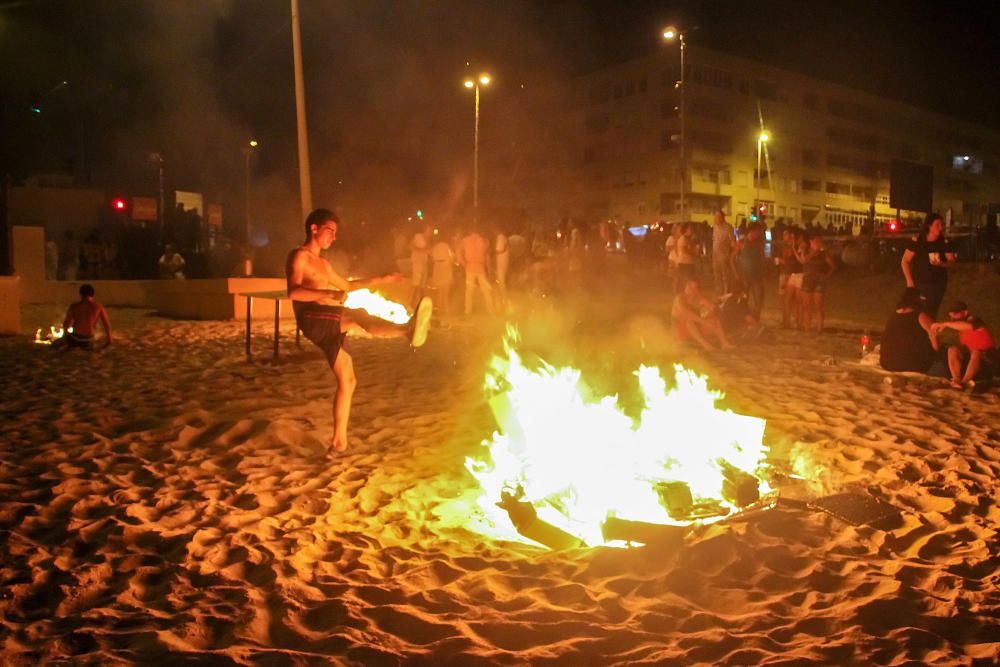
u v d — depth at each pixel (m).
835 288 22.88
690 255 16.91
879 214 78.25
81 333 12.29
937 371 9.34
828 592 3.76
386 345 12.55
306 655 3.18
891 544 4.32
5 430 6.89
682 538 4.26
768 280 26.20
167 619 3.48
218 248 32.66
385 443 6.66
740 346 12.42
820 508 4.77
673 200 61.78
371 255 31.72
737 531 4.40
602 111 66.75
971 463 5.89
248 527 4.64
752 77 65.50
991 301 18.53
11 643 3.27
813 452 6.26
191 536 4.41
